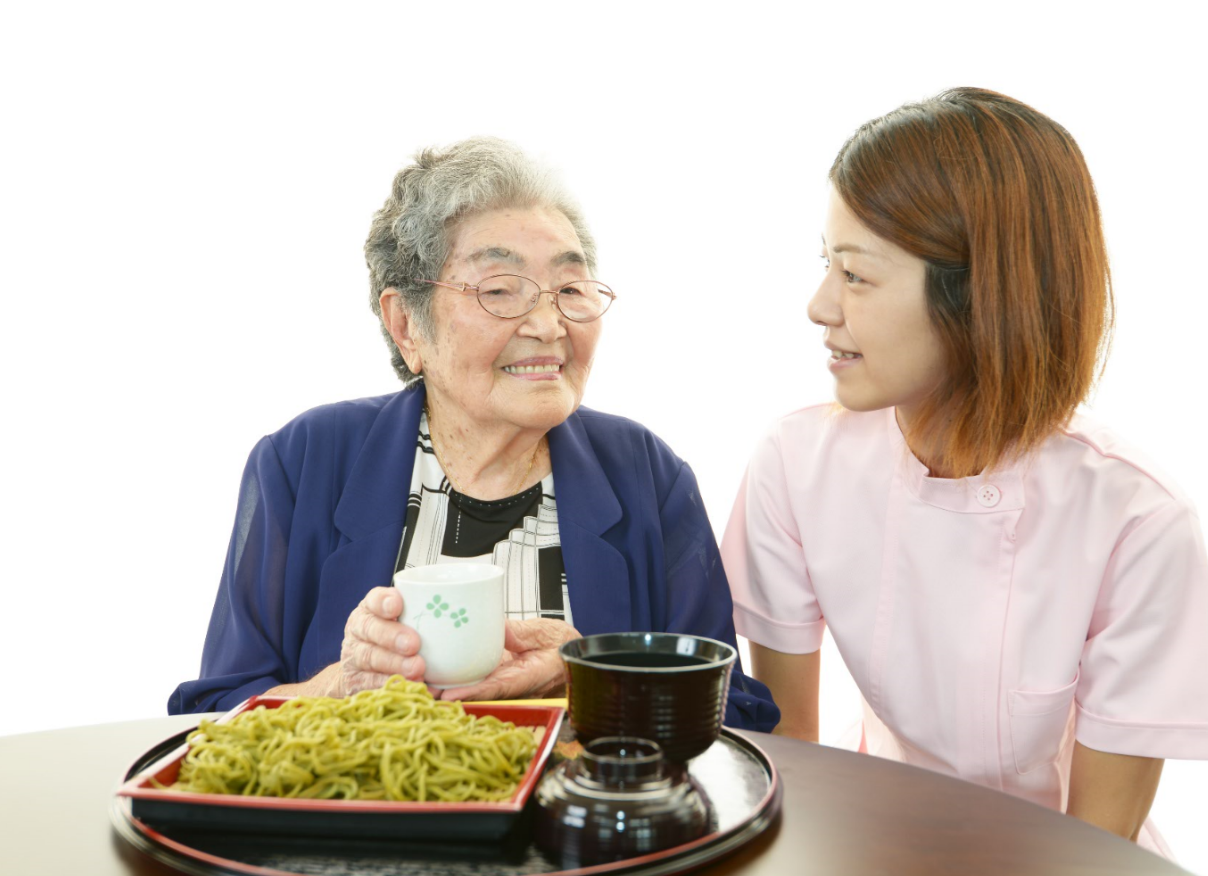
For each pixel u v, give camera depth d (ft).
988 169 4.37
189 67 9.88
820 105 10.36
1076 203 4.49
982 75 9.67
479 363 4.99
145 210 9.97
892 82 10.12
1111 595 4.84
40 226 9.84
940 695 5.09
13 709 9.30
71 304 9.95
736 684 5.00
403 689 3.16
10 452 9.94
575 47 10.30
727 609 5.47
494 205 4.93
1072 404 4.63
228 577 5.32
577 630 4.83
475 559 5.35
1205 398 9.30
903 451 5.17
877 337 4.62
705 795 3.03
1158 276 9.33
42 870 2.58
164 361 10.11
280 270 10.18
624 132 10.49
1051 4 9.40
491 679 4.24
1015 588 4.91
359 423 5.56
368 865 2.56
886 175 4.43
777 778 3.07
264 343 10.22
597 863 2.58
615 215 10.64
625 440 5.73
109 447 10.07
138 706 9.46
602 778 2.70
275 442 5.51
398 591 3.94
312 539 5.31
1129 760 4.80
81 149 9.83
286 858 2.60
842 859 2.66
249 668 5.06
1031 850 2.74
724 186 10.61
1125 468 4.86
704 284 10.74
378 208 5.39
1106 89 9.34
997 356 4.48
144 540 10.13
